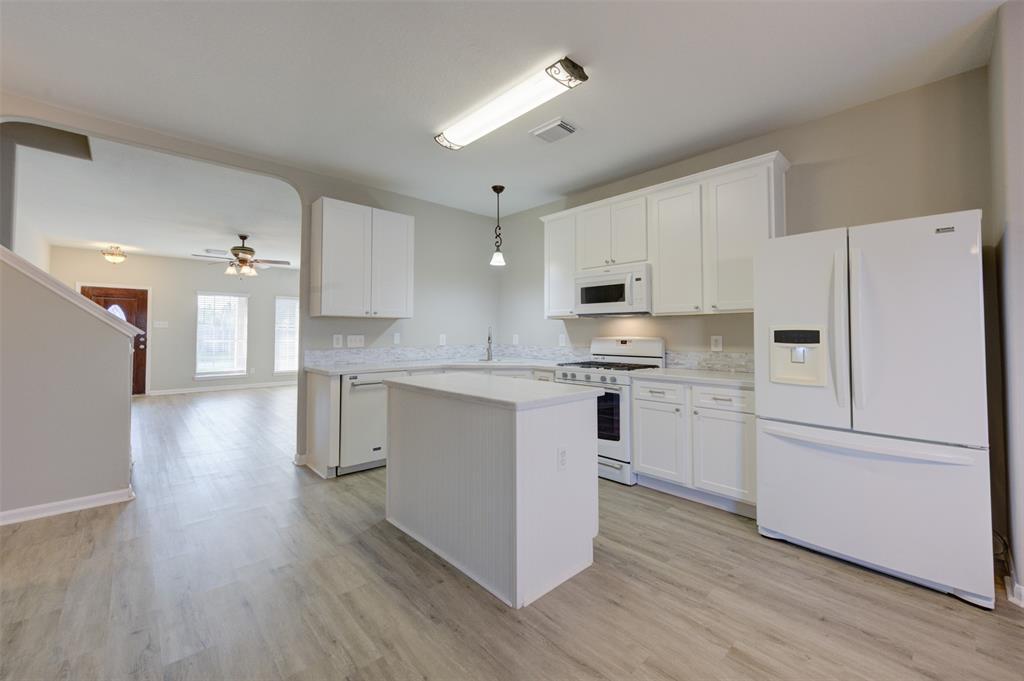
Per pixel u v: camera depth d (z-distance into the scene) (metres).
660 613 1.79
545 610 1.81
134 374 7.53
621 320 4.05
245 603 1.84
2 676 1.43
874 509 2.06
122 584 1.97
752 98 2.60
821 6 1.86
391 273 4.05
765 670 1.48
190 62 2.24
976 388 1.83
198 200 4.58
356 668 1.49
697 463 2.90
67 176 3.89
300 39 2.07
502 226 5.26
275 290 9.01
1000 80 1.92
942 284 1.90
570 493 2.07
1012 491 1.85
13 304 2.70
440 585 1.99
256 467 3.76
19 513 2.65
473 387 2.27
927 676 1.45
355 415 3.55
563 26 1.98
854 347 2.10
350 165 3.61
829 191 2.80
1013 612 1.78
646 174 3.74
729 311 2.99
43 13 1.88
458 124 2.87
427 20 1.94
